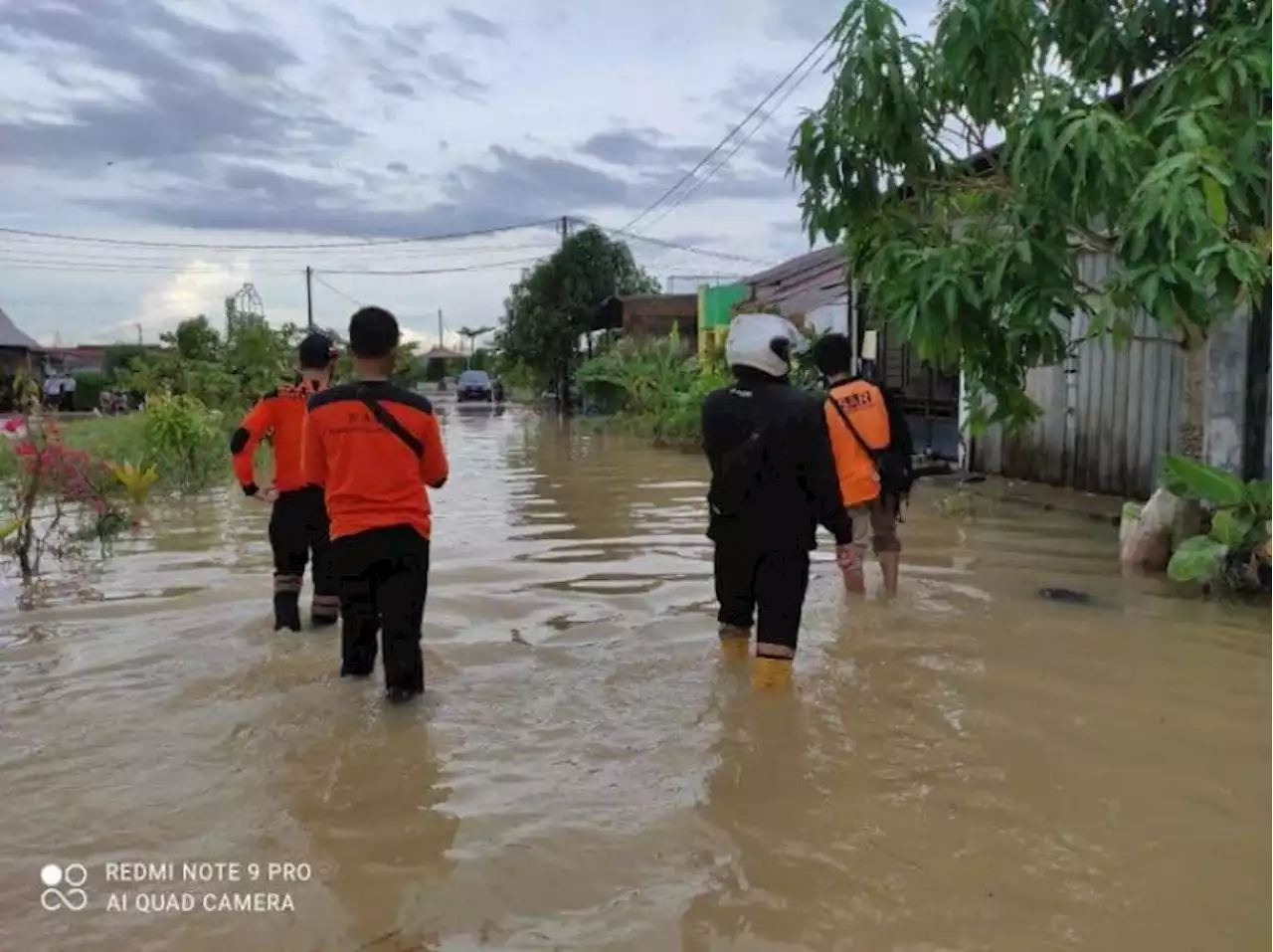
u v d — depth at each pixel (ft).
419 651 15.34
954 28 21.47
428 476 15.67
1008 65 21.68
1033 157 19.85
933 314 21.29
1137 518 24.13
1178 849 10.73
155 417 41.32
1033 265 20.72
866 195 23.66
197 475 41.65
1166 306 18.43
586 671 16.56
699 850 10.71
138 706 14.85
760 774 12.59
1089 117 19.06
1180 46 22.89
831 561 25.48
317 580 18.89
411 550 15.11
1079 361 36.27
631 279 129.80
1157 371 32.91
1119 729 14.07
